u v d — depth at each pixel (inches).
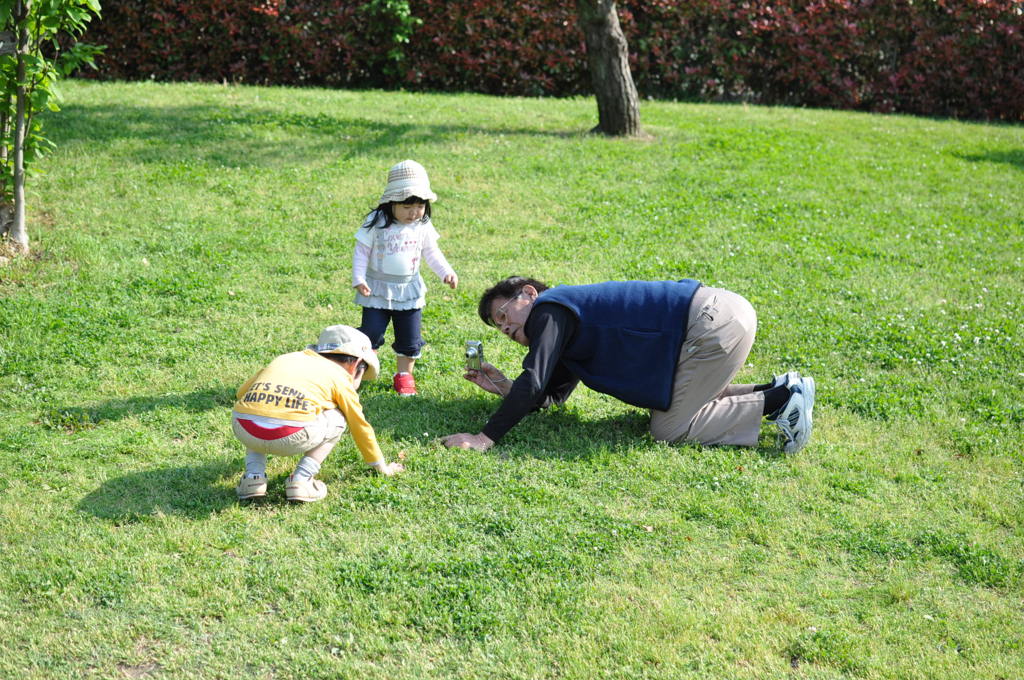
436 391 223.9
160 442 195.9
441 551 159.6
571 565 157.2
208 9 593.0
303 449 170.1
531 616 144.2
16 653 134.7
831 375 238.2
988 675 134.2
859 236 349.1
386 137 442.9
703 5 624.4
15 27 278.5
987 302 289.3
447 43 611.5
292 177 379.6
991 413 215.9
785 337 258.5
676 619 143.9
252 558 156.9
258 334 250.5
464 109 528.7
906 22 633.0
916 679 133.4
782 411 195.5
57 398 212.7
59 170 362.3
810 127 527.8
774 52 644.1
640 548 162.9
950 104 647.1
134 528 164.4
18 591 147.6
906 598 151.1
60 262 286.8
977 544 165.8
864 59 640.4
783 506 176.9
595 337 191.9
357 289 214.7
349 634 139.1
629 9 633.6
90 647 136.2
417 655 136.5
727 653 137.8
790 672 134.6
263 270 293.7
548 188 385.7
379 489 177.2
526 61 625.0
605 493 180.4
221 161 391.5
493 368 211.2
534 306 193.2
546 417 211.6
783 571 158.1
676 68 644.1
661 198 381.7
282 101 518.3
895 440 205.6
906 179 429.7
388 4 587.5
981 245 346.3
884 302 285.6
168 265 292.4
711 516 172.6
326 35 606.9
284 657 135.6
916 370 239.6
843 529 170.2
